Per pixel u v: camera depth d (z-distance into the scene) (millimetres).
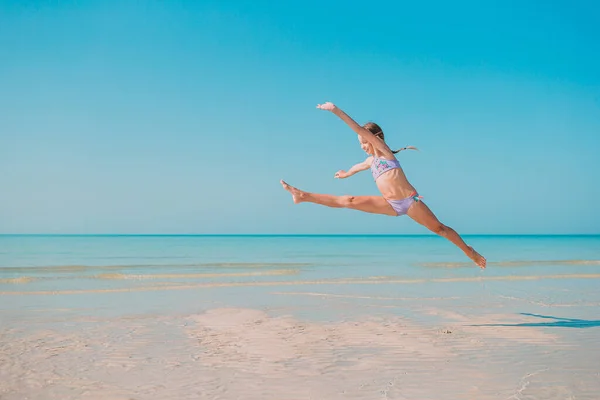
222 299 11938
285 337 7926
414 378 5871
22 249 39094
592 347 7367
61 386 5559
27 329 8391
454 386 5586
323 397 5230
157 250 38000
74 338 7797
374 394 5324
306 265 22625
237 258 28359
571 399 5184
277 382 5715
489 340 7754
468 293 13109
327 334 8141
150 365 6391
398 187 6699
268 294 12820
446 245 55000
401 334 8148
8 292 12844
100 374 6004
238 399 5172
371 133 6566
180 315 9766
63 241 66500
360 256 30938
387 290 13672
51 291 13062
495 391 5422
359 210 6961
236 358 6715
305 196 6785
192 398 5195
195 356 6809
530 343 7570
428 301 11695
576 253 36906
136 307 10703
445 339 7801
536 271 19844
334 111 6262
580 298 12320
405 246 51094
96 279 16219
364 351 7086
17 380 5746
